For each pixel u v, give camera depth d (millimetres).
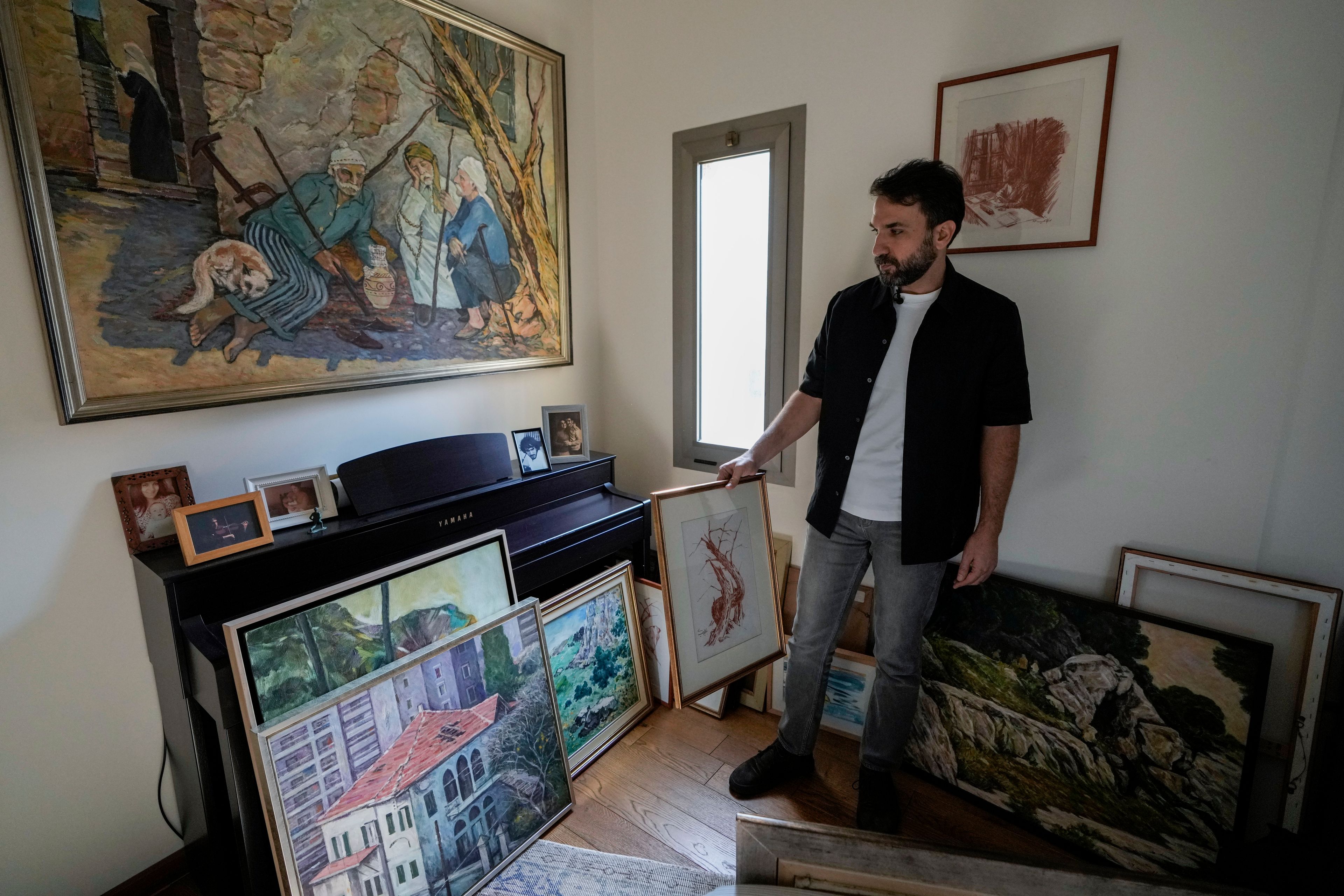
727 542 1793
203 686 1236
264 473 1601
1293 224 1315
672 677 1672
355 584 1351
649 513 2127
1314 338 1327
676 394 2383
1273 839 1276
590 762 1853
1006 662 1668
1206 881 1234
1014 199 1608
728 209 2150
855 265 1897
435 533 1675
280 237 1534
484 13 1952
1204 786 1406
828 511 1606
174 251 1372
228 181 1434
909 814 1679
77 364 1271
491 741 1517
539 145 2158
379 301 1754
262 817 1242
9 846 1302
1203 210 1398
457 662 1478
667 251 2297
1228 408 1436
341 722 1268
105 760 1411
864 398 1533
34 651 1294
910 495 1469
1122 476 1582
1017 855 1145
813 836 1199
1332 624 1333
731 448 2287
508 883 1469
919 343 1430
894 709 1613
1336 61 1233
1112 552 1624
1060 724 1585
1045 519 1700
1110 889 1085
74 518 1317
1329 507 1359
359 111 1646
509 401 2221
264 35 1452
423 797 1373
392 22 1689
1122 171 1473
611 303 2508
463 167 1921
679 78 2148
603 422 2625
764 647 1855
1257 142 1326
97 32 1226
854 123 1827
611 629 1999
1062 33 1500
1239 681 1375
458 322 1975
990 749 1685
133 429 1381
